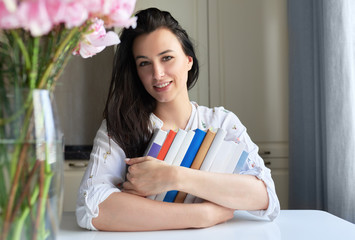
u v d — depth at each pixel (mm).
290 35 2598
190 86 1440
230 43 2795
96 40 695
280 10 2783
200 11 2805
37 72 635
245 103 2785
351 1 2045
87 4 577
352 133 2029
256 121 2775
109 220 1011
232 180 1095
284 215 1170
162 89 1228
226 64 2795
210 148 1133
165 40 1206
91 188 1063
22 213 621
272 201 1109
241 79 2789
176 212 1018
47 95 652
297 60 2506
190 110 1371
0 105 620
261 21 2789
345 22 2041
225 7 2797
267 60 2783
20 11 528
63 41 636
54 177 659
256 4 2789
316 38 2305
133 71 1314
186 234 971
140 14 1232
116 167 1242
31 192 627
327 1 2105
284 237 921
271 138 2771
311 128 2410
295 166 2520
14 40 617
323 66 2186
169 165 1079
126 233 996
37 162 631
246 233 967
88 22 648
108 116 1292
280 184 2738
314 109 2383
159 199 1100
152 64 1215
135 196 1050
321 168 2287
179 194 1112
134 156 1283
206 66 2799
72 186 2654
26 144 624
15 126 621
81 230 1033
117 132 1271
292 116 2562
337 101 2068
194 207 1034
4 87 624
